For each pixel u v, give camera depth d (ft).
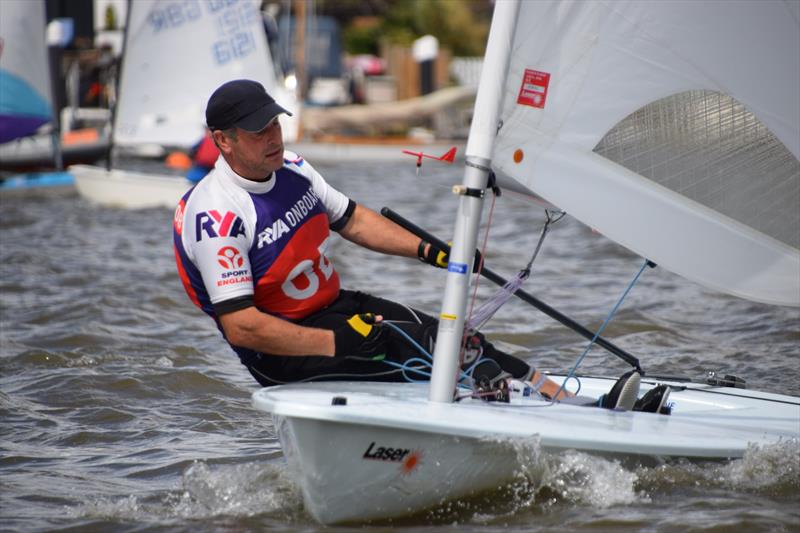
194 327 83.82
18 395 63.77
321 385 43.06
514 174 41.04
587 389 52.65
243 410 61.62
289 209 43.14
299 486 42.45
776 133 42.96
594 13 40.96
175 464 51.13
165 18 185.37
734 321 84.53
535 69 40.75
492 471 41.04
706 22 41.78
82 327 81.20
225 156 42.06
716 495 42.96
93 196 173.88
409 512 41.06
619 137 41.88
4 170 207.62
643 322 83.76
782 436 43.88
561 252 123.65
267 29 265.34
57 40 223.51
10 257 115.65
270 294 43.19
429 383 44.98
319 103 328.08
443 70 356.59
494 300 46.26
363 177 242.78
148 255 120.98
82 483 48.37
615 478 42.37
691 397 51.01
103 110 264.93
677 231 42.83
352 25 418.72
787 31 42.24
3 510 44.60
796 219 43.42
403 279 105.60
